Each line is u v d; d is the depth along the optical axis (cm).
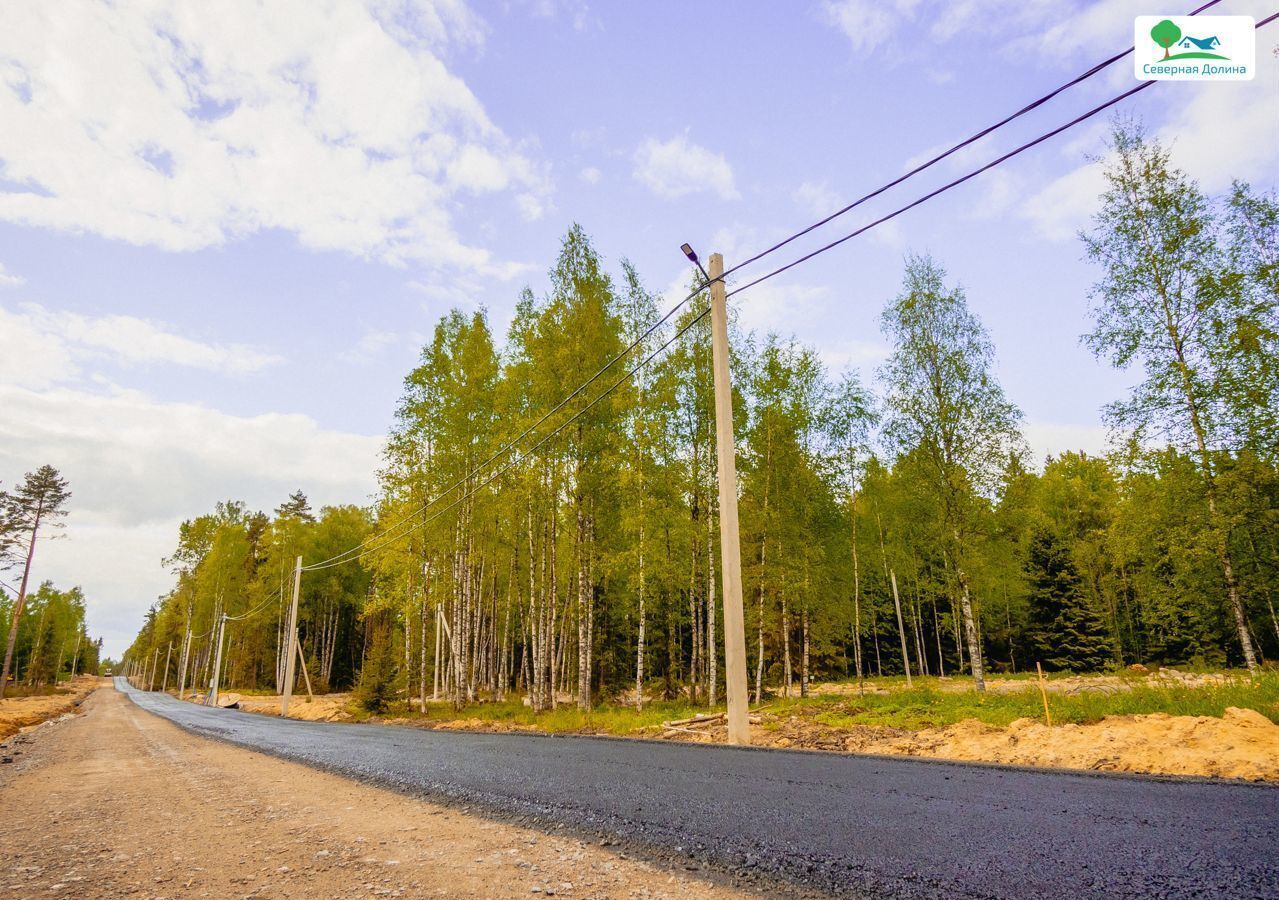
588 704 1900
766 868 350
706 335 2212
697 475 2212
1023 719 925
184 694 6744
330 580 5825
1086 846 345
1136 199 1748
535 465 2120
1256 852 319
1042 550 3703
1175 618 1950
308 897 342
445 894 339
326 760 1019
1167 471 1652
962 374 2100
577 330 2091
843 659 3512
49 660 8181
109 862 436
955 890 295
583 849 419
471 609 3344
